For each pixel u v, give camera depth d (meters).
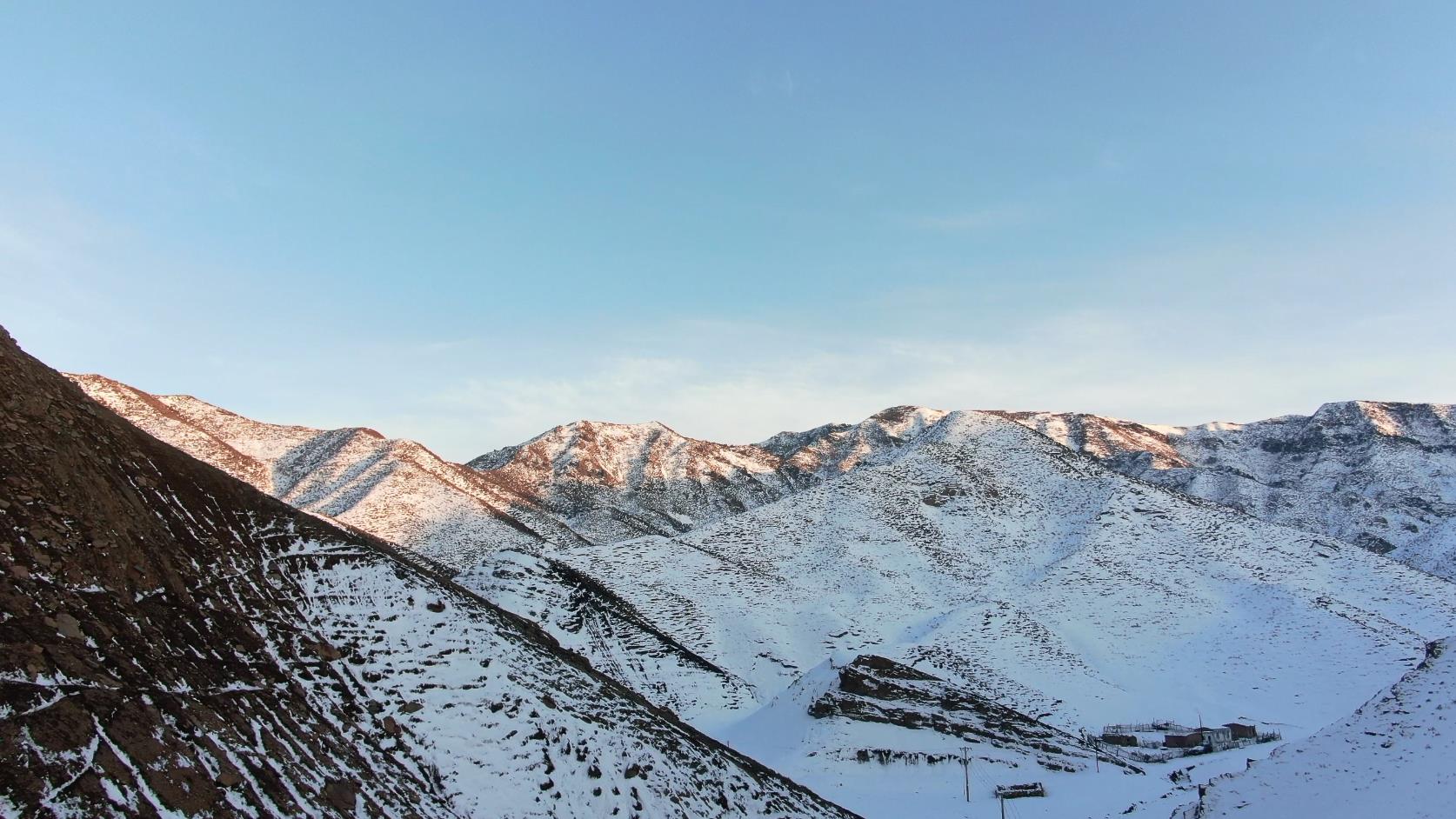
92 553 15.58
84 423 19.94
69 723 11.57
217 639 17.41
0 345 18.97
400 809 16.58
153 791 11.80
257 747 14.89
